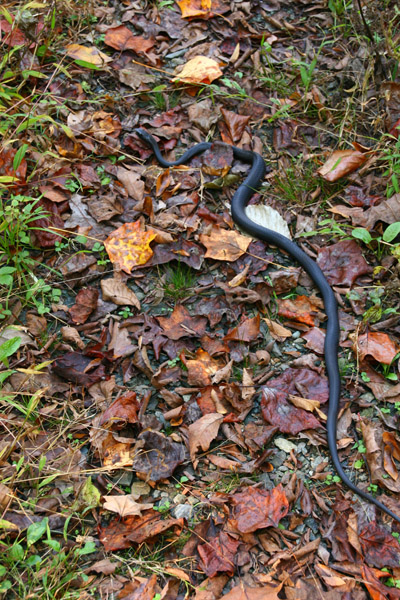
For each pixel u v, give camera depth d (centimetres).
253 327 140
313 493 121
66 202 158
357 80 178
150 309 145
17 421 127
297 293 148
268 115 178
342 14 197
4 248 145
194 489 121
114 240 152
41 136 166
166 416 128
